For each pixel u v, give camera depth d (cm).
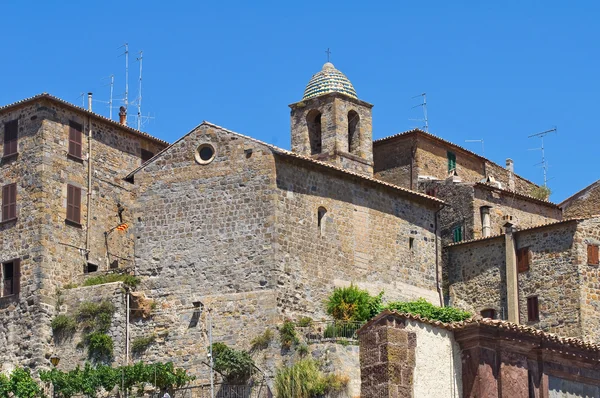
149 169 6575
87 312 6488
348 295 6297
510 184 8712
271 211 6272
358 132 7406
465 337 4703
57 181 6819
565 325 6662
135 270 6469
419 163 8025
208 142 6494
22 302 6625
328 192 6550
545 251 6838
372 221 6725
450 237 7638
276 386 5812
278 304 6134
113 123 7181
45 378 6156
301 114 7438
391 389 4516
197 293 6303
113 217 7094
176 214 6462
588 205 7944
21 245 6725
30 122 6875
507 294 6931
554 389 4875
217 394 6000
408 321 4647
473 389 4628
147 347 6300
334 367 5825
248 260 6247
